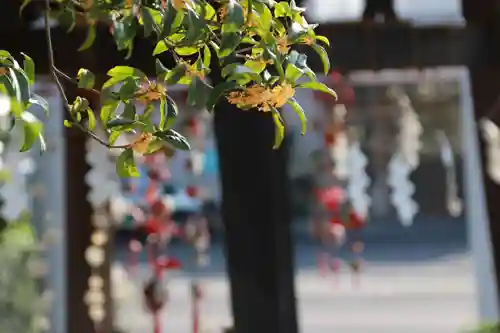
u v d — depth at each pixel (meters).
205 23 1.47
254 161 3.32
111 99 1.61
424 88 5.35
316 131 5.09
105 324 4.45
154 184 4.89
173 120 1.64
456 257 13.76
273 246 3.32
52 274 5.04
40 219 5.08
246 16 1.50
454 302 10.27
